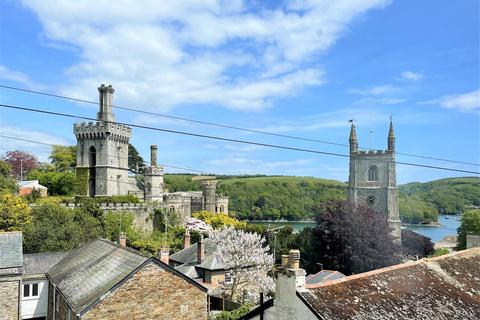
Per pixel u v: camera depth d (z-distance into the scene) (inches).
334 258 2812.5
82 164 3548.2
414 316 765.3
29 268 1533.0
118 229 2827.3
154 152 3956.7
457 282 939.3
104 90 3518.7
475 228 3336.6
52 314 1321.4
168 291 1011.3
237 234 2132.1
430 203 6038.4
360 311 724.7
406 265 936.9
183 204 4165.8
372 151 3725.4
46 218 2237.9
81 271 1200.8
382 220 2950.3
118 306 948.6
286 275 728.3
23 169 4859.7
